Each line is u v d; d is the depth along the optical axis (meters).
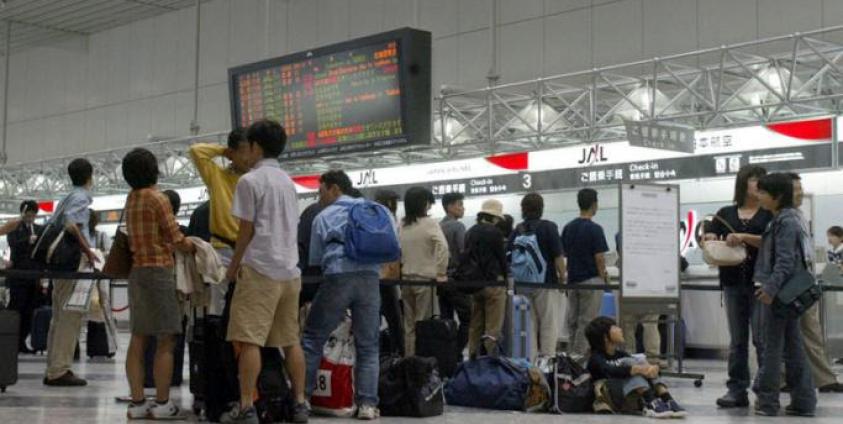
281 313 6.07
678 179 15.86
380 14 21.17
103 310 11.12
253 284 5.83
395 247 6.49
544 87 16.89
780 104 13.38
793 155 14.64
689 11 17.02
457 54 20.12
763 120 14.30
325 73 13.38
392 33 12.59
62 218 8.12
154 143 21.47
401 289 9.23
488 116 16.28
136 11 25.19
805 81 14.88
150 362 8.31
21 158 29.27
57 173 24.31
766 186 7.03
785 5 15.95
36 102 28.88
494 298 8.80
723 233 7.57
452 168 18.64
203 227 7.03
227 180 6.52
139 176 6.32
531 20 19.14
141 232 6.21
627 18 17.80
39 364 10.84
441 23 20.39
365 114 12.98
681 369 10.07
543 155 17.36
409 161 19.45
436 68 20.44
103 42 26.95
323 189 7.14
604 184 16.61
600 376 7.14
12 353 7.52
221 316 6.29
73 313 8.38
